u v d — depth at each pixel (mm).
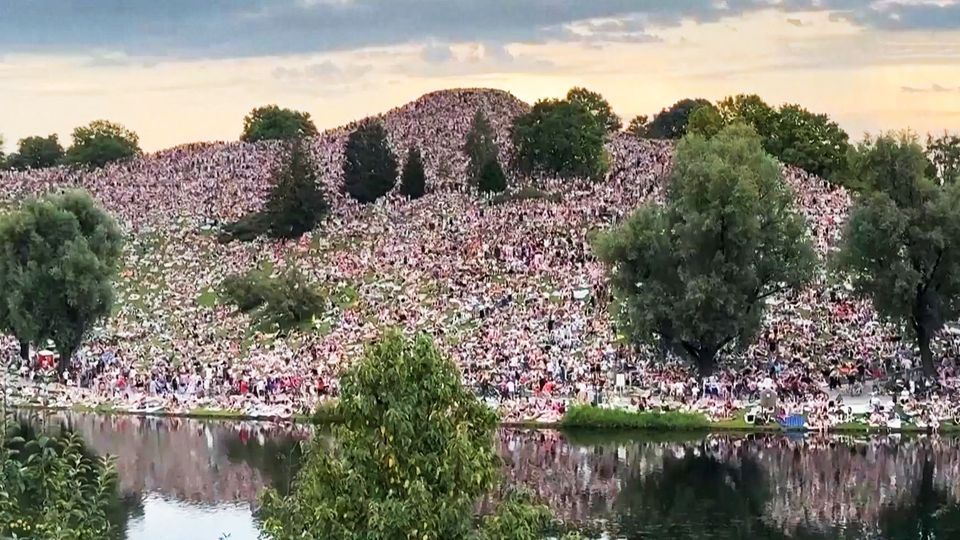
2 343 144000
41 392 116000
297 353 128625
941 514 73375
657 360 119562
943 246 110938
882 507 75312
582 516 73188
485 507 40531
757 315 115562
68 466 38250
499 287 150875
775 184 120688
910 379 110312
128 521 73375
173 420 106000
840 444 93938
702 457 90125
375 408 36531
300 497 37531
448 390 37094
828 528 70500
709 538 68688
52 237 132625
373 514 34812
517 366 114062
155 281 179250
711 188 115562
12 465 36688
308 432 99750
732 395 107125
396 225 196750
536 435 98312
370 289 158500
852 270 116500
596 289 144750
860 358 115500
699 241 115125
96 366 128125
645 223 119188
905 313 112750
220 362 127062
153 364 127938
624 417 99875
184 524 72625
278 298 146125
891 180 116188
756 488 80250
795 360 116625
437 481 35969
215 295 167125
